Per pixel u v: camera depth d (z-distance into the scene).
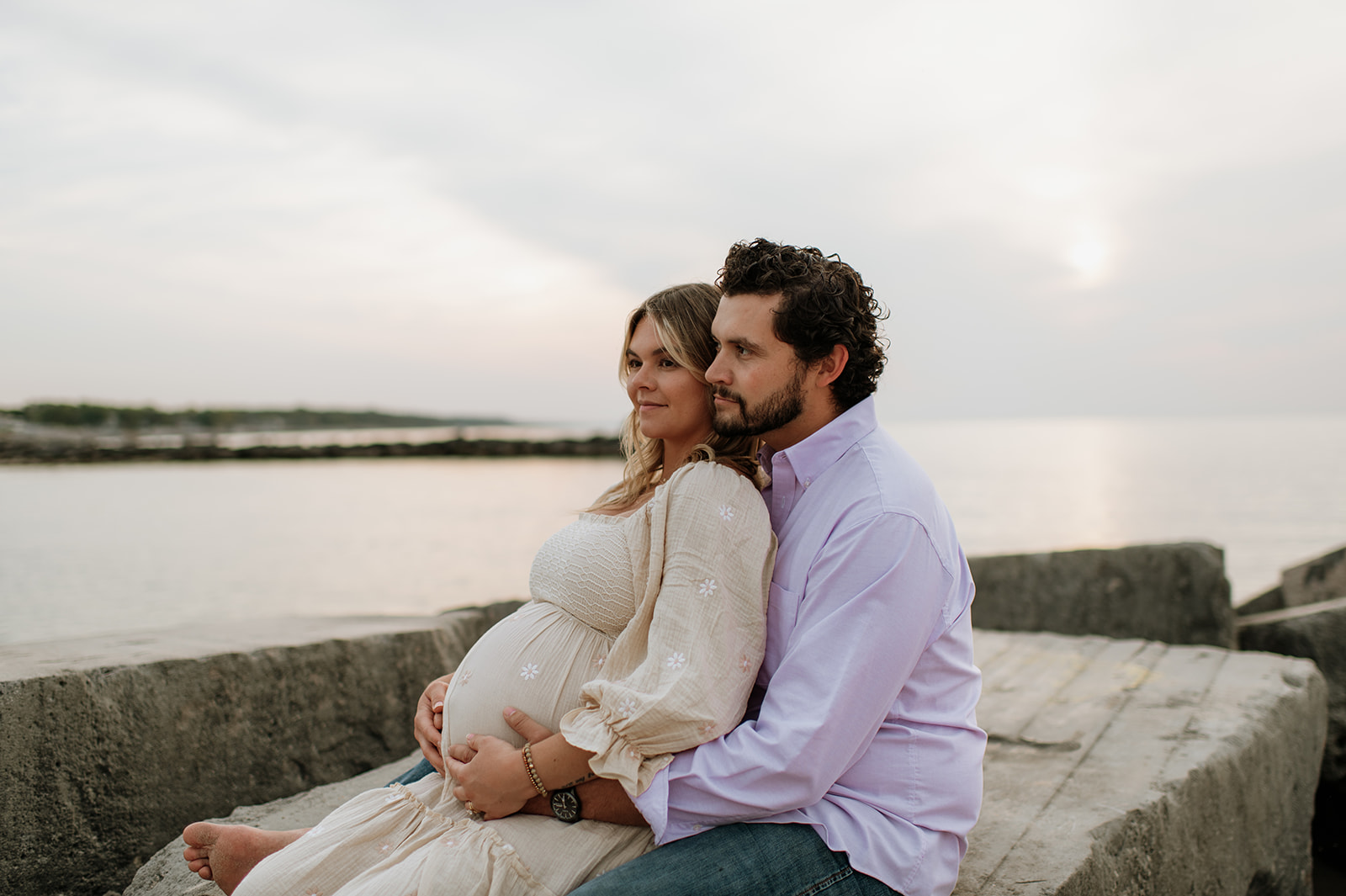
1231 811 2.66
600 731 1.52
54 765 2.42
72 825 2.45
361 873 1.55
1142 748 2.70
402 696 3.34
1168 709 3.05
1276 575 12.80
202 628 3.35
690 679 1.52
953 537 1.70
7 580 10.25
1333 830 4.20
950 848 1.64
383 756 3.26
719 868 1.46
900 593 1.53
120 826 2.54
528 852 1.53
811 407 1.73
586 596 1.73
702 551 1.61
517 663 1.73
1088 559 5.69
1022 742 2.79
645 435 1.95
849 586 1.56
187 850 1.81
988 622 5.90
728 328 1.67
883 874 1.54
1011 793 2.39
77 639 3.02
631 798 1.53
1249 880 2.80
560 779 1.57
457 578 10.96
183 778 2.68
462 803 1.68
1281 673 3.43
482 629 3.83
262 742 2.89
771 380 1.66
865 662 1.50
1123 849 2.18
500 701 1.71
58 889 2.42
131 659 2.67
